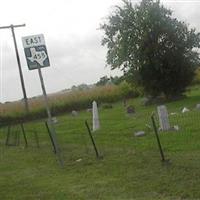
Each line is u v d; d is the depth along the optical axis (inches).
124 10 1892.2
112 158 682.8
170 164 578.6
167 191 468.1
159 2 1878.7
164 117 915.4
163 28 1850.4
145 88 1931.6
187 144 734.5
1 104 2390.5
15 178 647.1
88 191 511.5
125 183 523.5
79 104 2271.2
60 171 647.8
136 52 1876.2
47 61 688.4
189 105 1478.8
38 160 774.5
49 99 2325.3
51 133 802.8
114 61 1936.5
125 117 1359.5
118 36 1907.0
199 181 484.1
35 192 545.6
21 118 2097.7
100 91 2428.6
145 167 586.2
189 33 1886.1
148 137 866.1
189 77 1916.8
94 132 1080.2
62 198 498.9
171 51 1870.1
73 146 894.4
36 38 681.0
